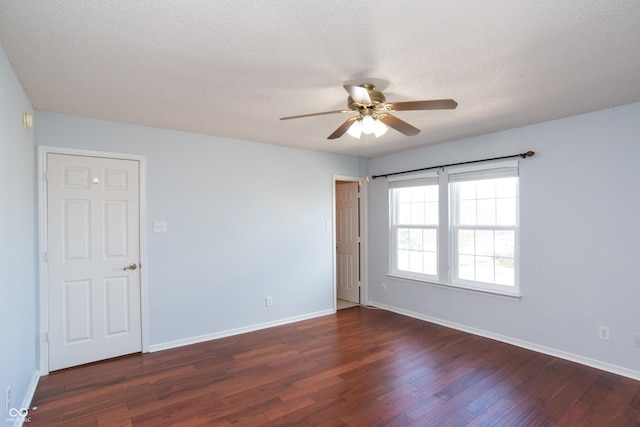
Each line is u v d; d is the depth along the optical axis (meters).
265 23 1.71
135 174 3.47
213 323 3.93
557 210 3.34
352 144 4.43
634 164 2.88
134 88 2.53
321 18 1.67
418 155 4.66
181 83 2.44
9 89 2.09
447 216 4.30
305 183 4.73
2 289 1.92
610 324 3.01
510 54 2.04
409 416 2.36
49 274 3.04
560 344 3.32
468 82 2.44
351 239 5.63
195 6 1.57
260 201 4.30
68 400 2.58
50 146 3.05
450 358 3.32
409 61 2.12
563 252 3.30
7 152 2.04
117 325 3.38
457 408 2.45
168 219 3.65
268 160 4.38
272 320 4.39
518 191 3.63
